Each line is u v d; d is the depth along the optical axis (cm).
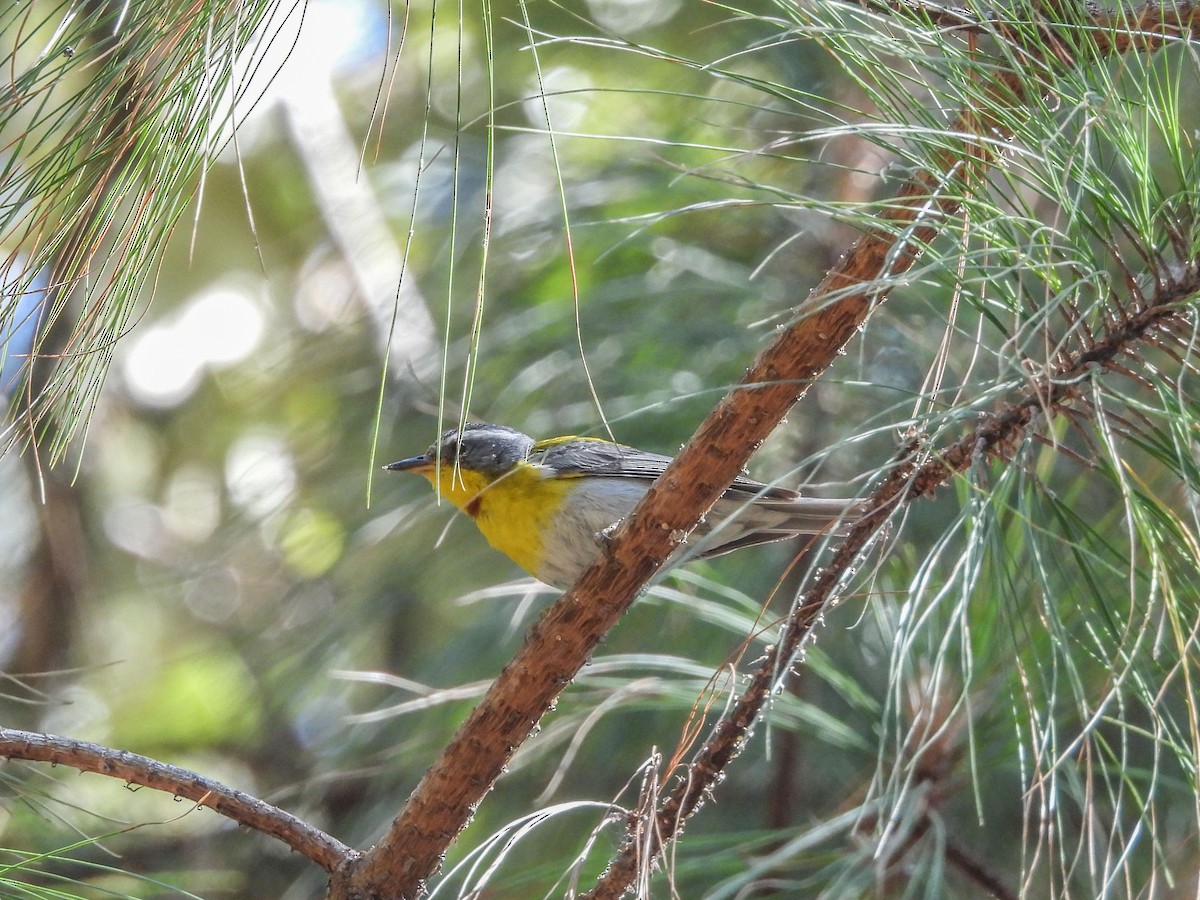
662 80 1183
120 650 1415
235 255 1504
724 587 750
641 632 962
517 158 1207
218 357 1487
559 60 1227
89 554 1365
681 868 700
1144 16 506
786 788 912
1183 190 459
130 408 1481
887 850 625
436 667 1043
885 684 845
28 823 1052
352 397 1190
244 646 1230
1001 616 470
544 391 1072
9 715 1263
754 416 594
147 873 1152
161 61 438
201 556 1324
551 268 1095
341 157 1446
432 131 1299
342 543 1151
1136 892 723
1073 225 463
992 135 487
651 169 1088
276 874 1197
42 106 421
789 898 778
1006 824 809
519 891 772
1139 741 779
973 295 482
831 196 1034
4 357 451
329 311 1456
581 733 707
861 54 505
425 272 1134
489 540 1048
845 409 986
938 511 897
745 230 1089
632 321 1036
